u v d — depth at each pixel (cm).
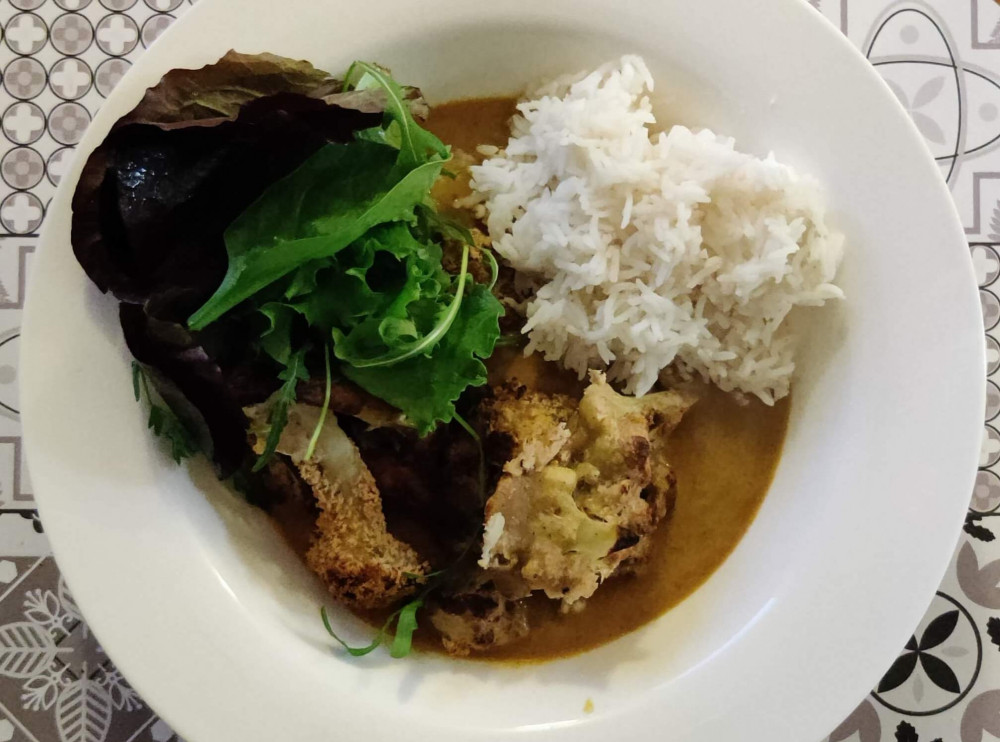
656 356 23
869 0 25
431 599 22
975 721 24
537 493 21
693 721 21
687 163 23
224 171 20
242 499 22
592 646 23
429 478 22
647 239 23
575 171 23
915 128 21
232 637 20
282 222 20
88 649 24
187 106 20
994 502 25
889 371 21
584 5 22
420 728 21
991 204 25
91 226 20
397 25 22
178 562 20
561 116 23
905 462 21
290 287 20
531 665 23
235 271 20
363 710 21
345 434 22
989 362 25
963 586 25
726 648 21
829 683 21
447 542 22
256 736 20
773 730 21
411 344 21
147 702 20
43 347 20
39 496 20
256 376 21
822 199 22
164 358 20
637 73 23
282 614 21
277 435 21
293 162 21
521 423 22
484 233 25
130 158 20
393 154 21
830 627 21
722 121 23
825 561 21
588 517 21
